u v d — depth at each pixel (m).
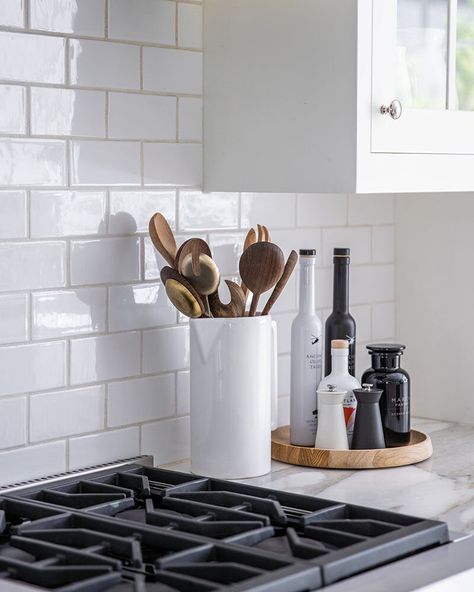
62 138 1.92
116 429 2.06
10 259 1.85
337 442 2.11
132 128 2.04
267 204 2.36
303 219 2.45
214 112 2.15
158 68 2.08
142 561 1.43
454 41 2.08
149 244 2.09
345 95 1.90
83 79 1.95
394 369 2.17
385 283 2.69
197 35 2.15
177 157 2.13
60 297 1.94
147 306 2.10
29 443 1.91
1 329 1.85
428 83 2.04
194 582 1.30
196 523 1.54
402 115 1.96
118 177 2.03
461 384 2.57
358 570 1.41
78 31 1.93
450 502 1.83
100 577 1.30
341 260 2.25
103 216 2.00
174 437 2.18
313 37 1.95
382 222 2.66
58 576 1.33
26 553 1.49
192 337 1.98
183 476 1.86
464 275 2.55
